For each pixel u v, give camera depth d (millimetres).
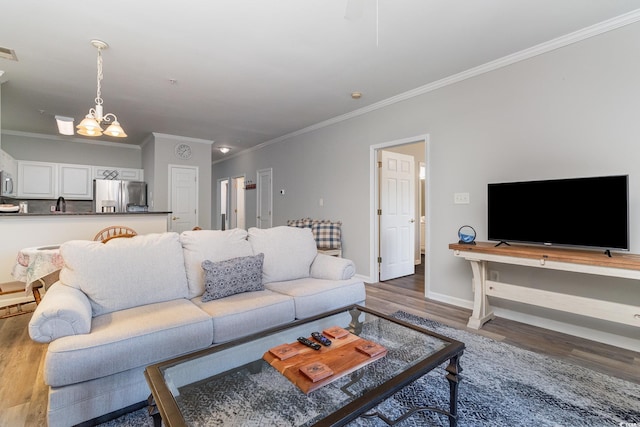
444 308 3320
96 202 5789
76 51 2875
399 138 4016
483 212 3189
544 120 2773
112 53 2914
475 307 2852
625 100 2367
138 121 5172
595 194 2305
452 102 3443
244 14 2334
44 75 3377
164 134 6062
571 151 2625
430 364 1351
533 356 2229
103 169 6578
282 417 1225
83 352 1438
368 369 1367
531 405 1680
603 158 2469
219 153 8117
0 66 3170
